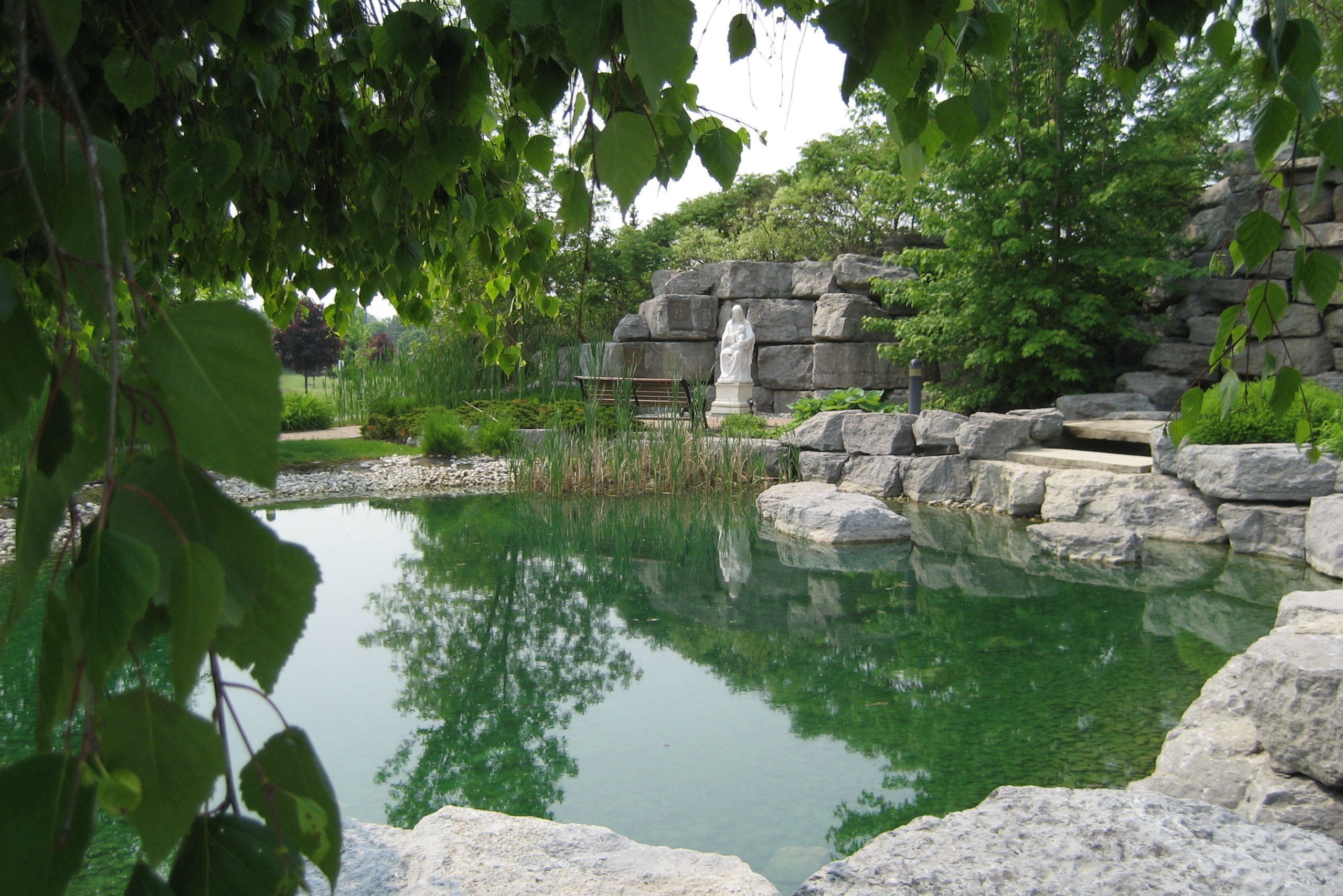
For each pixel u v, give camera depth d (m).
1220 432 8.45
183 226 2.62
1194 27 1.15
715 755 3.92
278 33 1.58
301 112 2.36
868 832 3.21
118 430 0.40
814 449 12.49
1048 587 6.89
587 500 11.21
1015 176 13.66
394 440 15.11
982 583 7.07
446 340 18.91
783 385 18.78
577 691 4.77
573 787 3.60
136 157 1.87
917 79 1.22
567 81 1.37
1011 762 3.82
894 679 4.92
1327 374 13.44
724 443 11.84
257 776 0.43
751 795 3.53
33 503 0.39
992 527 9.45
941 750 3.95
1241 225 1.27
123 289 1.63
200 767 0.39
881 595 6.74
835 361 17.88
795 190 25.14
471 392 18.19
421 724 4.29
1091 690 4.70
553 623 6.07
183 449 0.39
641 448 11.86
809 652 5.42
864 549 8.44
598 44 0.79
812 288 18.80
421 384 17.81
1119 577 7.19
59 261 0.41
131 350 0.40
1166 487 8.75
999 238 13.99
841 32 0.90
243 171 2.01
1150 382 13.98
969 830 2.17
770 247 25.92
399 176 2.11
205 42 1.89
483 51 1.54
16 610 0.37
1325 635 3.38
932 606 6.42
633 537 9.03
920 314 15.55
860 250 24.80
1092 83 11.96
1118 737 4.07
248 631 0.42
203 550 0.38
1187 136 13.13
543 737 4.12
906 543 8.70
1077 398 13.11
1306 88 1.16
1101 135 12.75
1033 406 15.03
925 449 11.79
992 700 4.57
